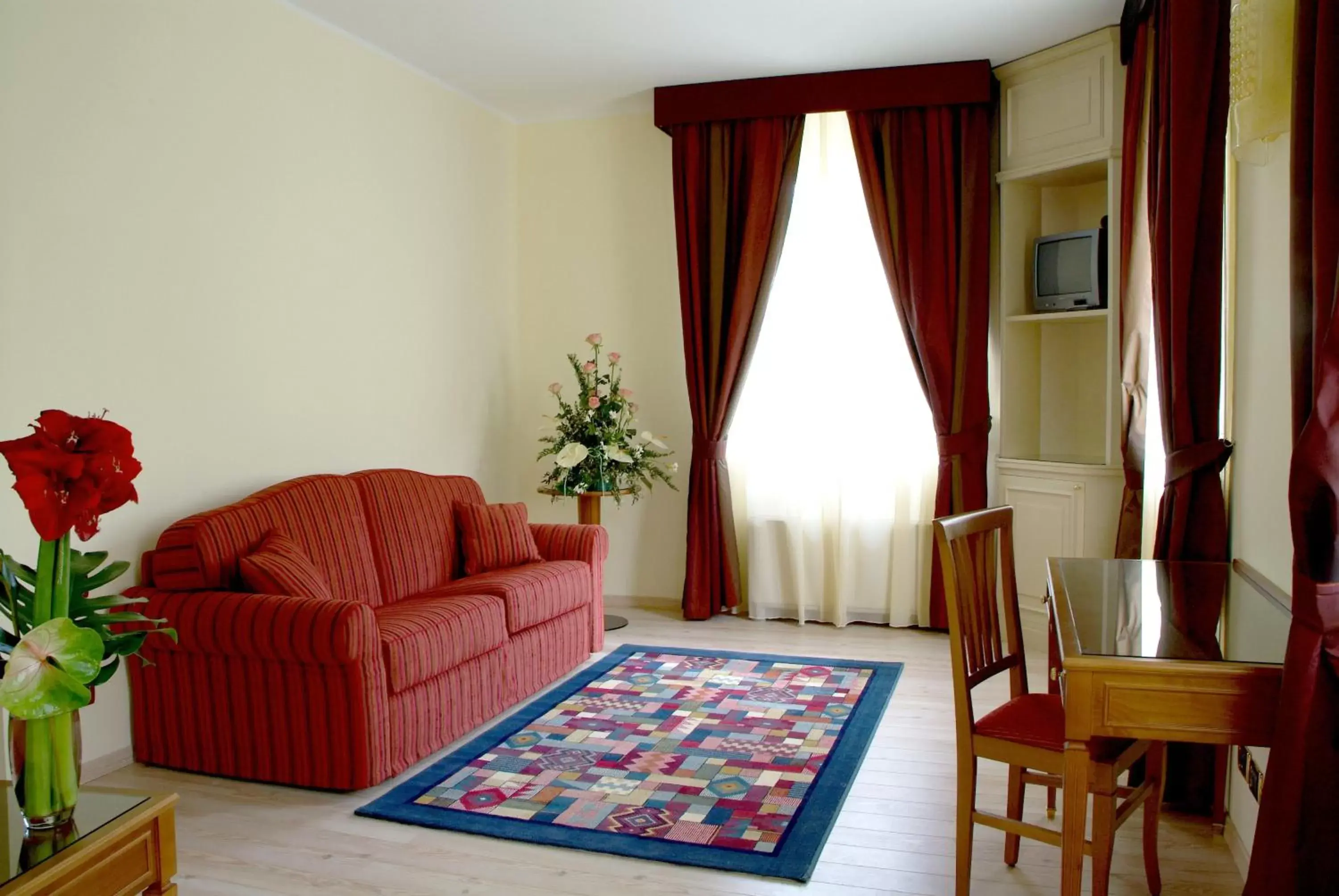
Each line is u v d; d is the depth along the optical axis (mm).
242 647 3254
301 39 4293
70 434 1629
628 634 5316
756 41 4723
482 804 3148
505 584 4121
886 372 5414
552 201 5996
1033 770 2918
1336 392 1668
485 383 5750
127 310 3498
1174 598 2459
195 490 3783
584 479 5281
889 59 4984
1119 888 2607
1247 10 2137
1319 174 1731
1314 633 1713
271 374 4148
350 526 4047
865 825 3010
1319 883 1728
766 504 5621
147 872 1712
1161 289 3312
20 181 3125
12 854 1544
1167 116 3412
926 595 5395
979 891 2604
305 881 2678
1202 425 3119
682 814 3062
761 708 4070
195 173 3768
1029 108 4941
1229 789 2990
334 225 4508
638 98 5586
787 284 5535
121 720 3477
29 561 3186
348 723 3201
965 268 5105
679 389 5820
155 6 3588
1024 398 5148
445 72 5129
